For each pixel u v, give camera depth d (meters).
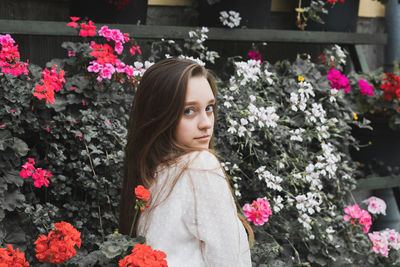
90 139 2.28
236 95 2.76
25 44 2.71
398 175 3.54
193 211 1.22
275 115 2.62
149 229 1.29
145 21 2.95
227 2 3.04
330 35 3.42
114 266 1.41
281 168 2.74
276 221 2.74
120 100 2.53
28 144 2.34
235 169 2.60
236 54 3.42
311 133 2.83
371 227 4.01
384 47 4.23
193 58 2.96
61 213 2.35
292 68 3.14
